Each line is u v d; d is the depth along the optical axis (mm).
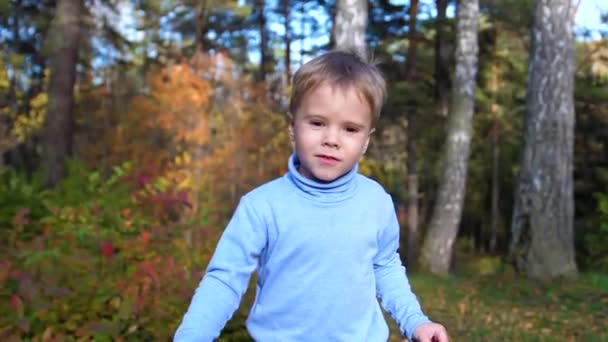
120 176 4926
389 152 24500
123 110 15477
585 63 20453
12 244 3820
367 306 1836
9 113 17609
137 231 4074
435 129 19188
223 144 13117
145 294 3334
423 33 17953
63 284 3297
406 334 1887
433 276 11656
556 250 9805
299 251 1759
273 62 24984
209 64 13164
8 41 19484
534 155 9922
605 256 12547
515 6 18797
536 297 8555
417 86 17406
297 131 1777
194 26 22219
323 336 1775
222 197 12766
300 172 1845
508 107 23531
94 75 20203
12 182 5453
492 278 10039
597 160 21734
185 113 12398
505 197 26969
